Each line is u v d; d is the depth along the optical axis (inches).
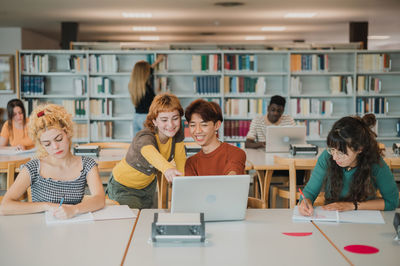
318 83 295.9
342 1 279.9
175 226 68.6
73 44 280.5
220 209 78.6
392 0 277.9
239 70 282.4
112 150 182.1
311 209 83.4
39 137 86.4
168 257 62.3
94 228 75.7
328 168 93.9
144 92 249.6
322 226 77.8
